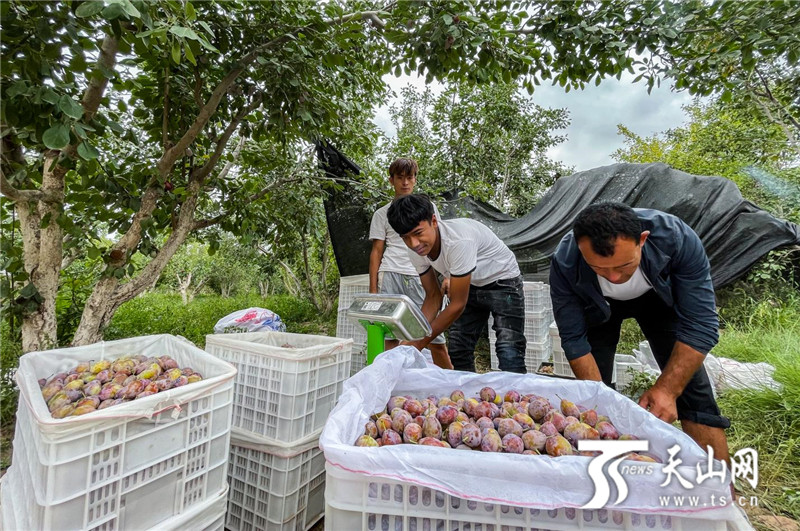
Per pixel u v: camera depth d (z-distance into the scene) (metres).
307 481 1.48
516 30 2.25
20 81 1.26
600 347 1.87
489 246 2.03
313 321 6.48
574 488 0.62
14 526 0.94
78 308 3.42
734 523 0.61
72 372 1.28
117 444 0.91
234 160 3.31
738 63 2.21
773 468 1.67
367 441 0.78
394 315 1.00
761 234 3.86
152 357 1.42
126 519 0.93
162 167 2.28
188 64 2.19
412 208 1.46
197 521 1.08
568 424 0.91
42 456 0.82
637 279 1.42
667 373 1.28
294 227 4.49
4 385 1.89
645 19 2.07
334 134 3.33
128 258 2.22
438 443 0.84
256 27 2.15
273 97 2.44
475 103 5.71
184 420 1.06
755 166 4.95
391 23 2.15
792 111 3.40
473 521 0.66
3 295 1.81
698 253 1.31
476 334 2.25
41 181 1.97
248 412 1.53
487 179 6.59
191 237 3.90
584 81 2.36
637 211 1.44
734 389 2.29
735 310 3.80
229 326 3.31
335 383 1.65
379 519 0.68
